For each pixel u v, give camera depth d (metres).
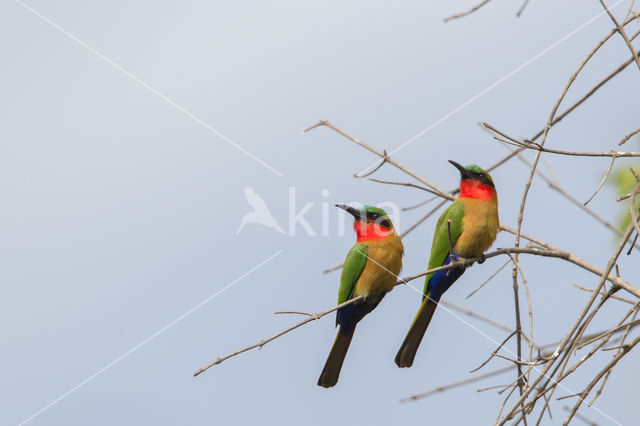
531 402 8.98
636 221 8.70
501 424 8.84
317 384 14.50
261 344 10.68
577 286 10.93
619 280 10.73
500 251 11.52
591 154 9.54
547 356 10.88
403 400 11.77
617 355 8.88
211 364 10.52
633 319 9.28
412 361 14.59
